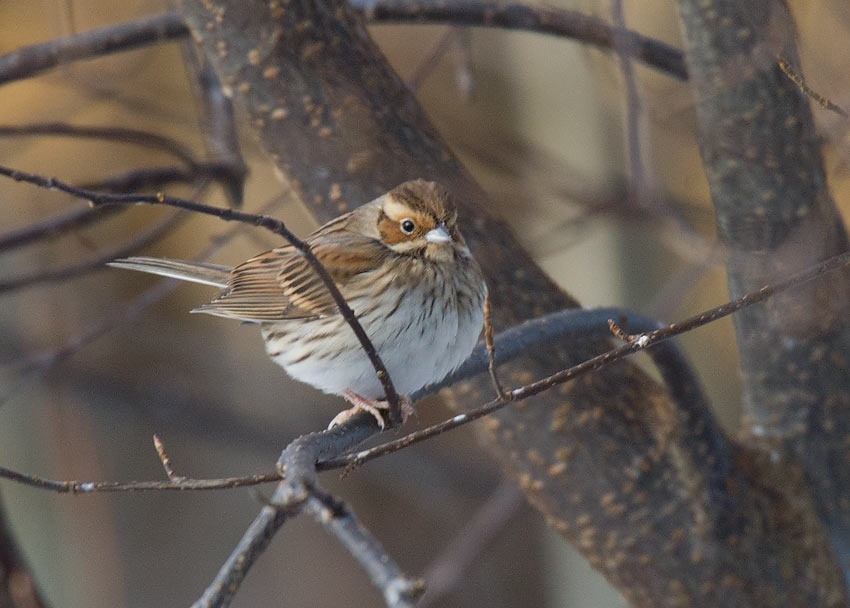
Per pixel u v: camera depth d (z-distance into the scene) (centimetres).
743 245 923
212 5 932
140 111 1534
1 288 1268
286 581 1892
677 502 943
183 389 2008
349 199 965
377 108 952
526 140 1895
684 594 945
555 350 947
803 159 904
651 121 1270
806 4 1080
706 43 898
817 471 958
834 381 953
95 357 1978
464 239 971
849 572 956
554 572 1894
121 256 1309
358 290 959
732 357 2009
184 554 1872
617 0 1009
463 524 1942
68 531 1873
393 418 755
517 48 1897
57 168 2044
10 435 1884
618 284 1784
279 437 2005
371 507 1950
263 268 1080
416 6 1104
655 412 950
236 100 955
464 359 963
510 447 970
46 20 1869
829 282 923
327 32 938
